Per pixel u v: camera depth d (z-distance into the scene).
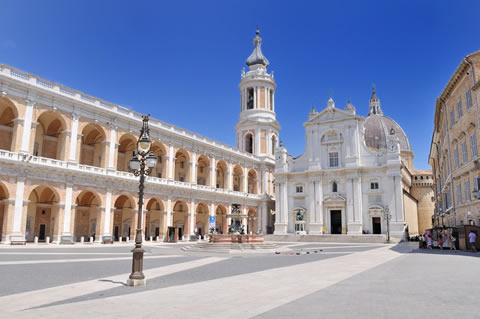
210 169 64.44
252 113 80.62
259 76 81.50
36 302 11.01
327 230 67.44
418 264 21.61
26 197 39.31
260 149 78.62
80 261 23.75
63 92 43.75
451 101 39.81
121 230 57.53
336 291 12.56
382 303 10.45
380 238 58.53
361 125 68.94
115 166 48.88
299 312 9.45
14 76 38.94
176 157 63.72
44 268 19.62
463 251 32.59
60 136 46.16
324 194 69.00
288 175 72.38
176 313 9.48
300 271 18.80
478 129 31.14
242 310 9.78
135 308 10.09
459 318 8.67
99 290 13.04
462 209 37.69
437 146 57.03
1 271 18.06
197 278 16.23
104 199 47.22
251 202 73.88
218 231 72.31
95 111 46.84
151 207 62.81
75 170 43.44
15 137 38.75
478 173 32.25
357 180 65.94
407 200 70.19
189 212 59.44
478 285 13.45
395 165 63.62
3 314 9.45
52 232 48.69
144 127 16.36
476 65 31.91
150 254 31.12
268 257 28.88
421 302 10.52
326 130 70.50
